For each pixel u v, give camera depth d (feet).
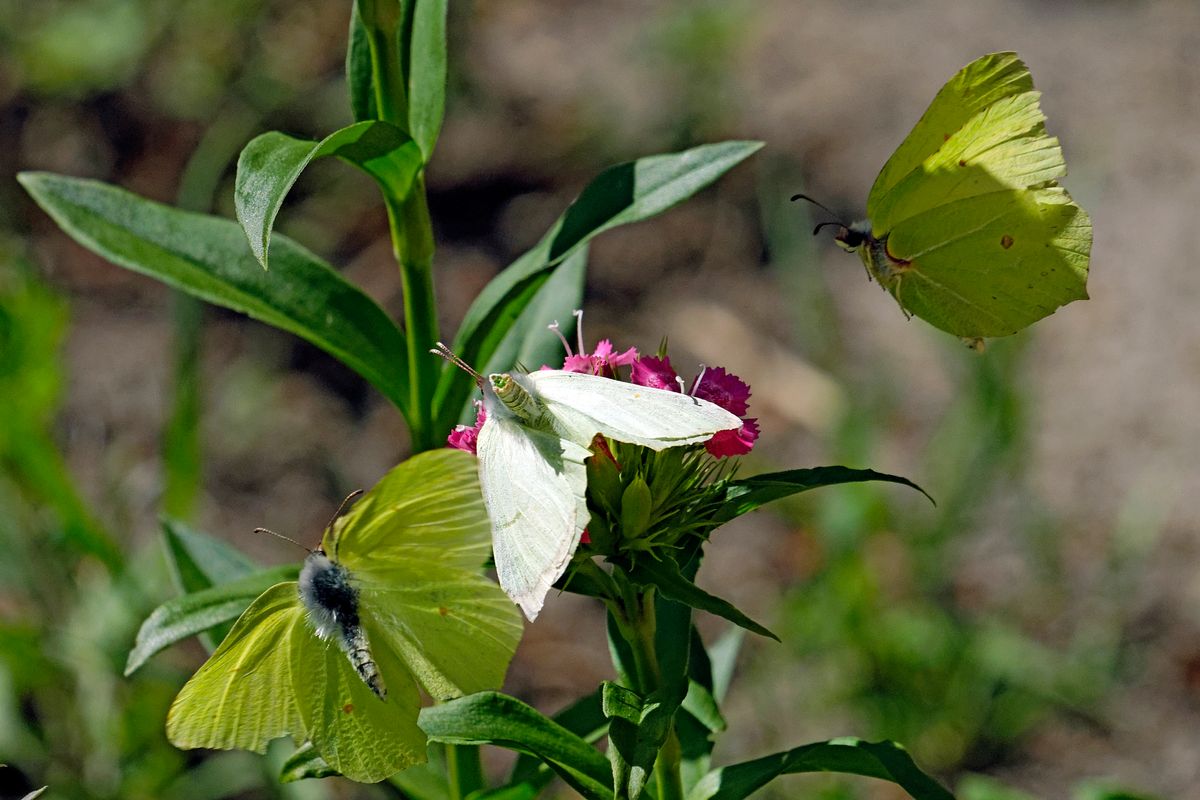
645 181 15.90
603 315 36.81
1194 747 26.89
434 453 12.66
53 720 26.05
